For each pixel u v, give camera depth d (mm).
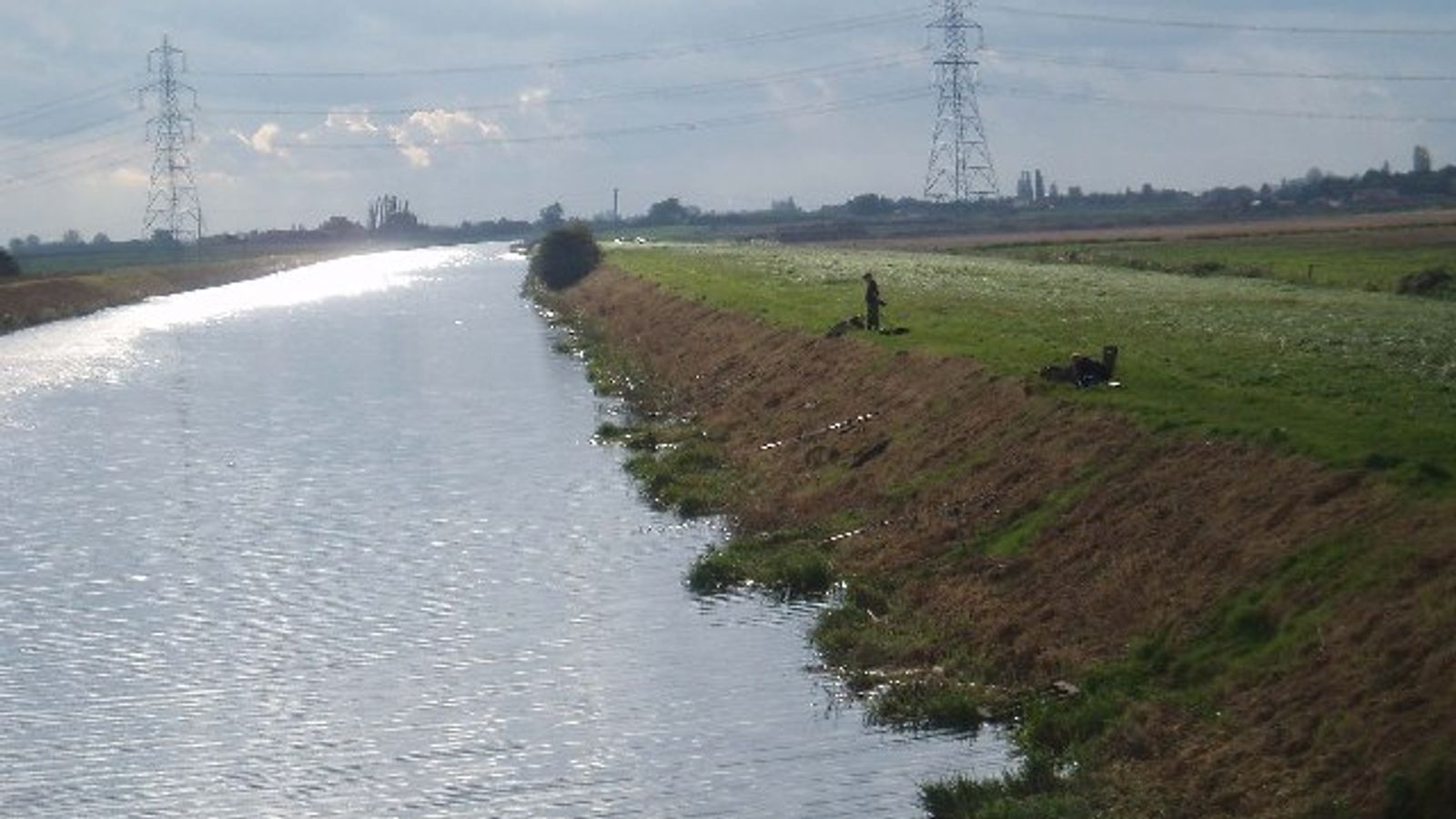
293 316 123000
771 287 88250
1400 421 30656
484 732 26500
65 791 24516
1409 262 95375
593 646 31062
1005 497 34344
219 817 23375
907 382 47188
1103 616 26734
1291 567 24516
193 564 39031
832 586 33938
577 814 22953
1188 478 30000
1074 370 40156
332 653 31281
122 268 186125
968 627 28797
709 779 23953
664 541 40031
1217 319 55688
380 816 23203
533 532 41438
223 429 62062
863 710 26500
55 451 57219
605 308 107125
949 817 21844
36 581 37719
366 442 57375
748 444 50719
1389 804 18484
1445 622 20688
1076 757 22609
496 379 75750
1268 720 21391
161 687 29438
